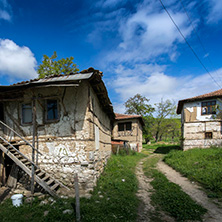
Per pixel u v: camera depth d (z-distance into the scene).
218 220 3.98
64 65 18.53
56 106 7.13
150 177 8.52
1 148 6.04
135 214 4.29
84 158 6.42
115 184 6.50
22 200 5.09
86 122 6.61
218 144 14.56
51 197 5.39
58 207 4.63
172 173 9.08
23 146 7.08
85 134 6.55
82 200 5.02
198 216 4.12
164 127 33.16
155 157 16.42
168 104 32.62
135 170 10.13
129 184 6.77
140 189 6.57
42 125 7.01
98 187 6.21
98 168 7.35
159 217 4.21
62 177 6.47
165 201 5.11
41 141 6.91
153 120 32.59
